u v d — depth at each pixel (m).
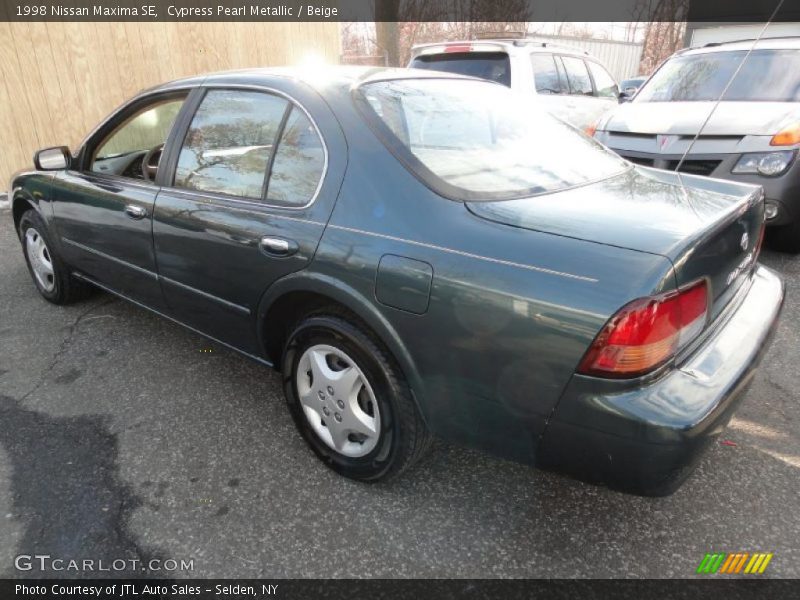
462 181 2.02
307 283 2.13
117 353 3.37
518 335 1.68
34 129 6.72
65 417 2.76
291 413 2.48
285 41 8.83
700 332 1.75
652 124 4.88
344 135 2.16
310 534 2.07
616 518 2.12
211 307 2.67
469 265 1.76
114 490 2.29
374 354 2.03
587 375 1.59
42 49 6.58
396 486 2.29
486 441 1.89
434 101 2.44
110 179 3.15
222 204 2.48
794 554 1.96
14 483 2.32
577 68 7.19
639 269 1.57
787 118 4.29
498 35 8.27
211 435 2.62
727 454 2.43
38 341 3.51
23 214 3.97
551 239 1.72
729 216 1.89
